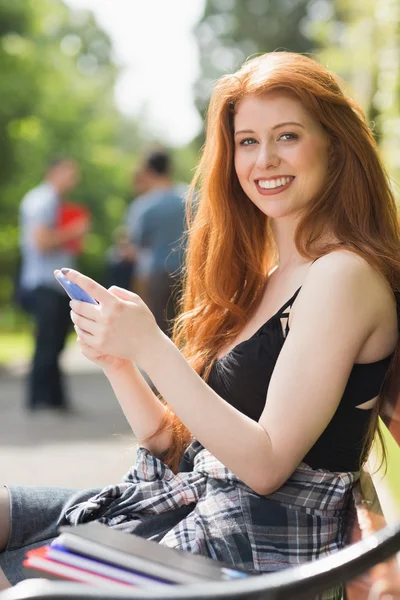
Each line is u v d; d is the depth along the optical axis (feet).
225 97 8.23
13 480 20.43
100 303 6.95
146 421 8.27
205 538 7.09
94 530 6.17
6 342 74.54
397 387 7.43
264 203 8.11
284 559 7.03
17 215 90.48
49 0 97.81
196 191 9.30
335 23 28.19
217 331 8.70
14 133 86.43
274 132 7.95
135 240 25.34
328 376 7.07
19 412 31.42
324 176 8.02
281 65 7.97
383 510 7.86
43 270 30.32
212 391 7.00
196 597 4.74
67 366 51.39
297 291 7.64
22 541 7.68
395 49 22.62
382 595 6.41
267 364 7.50
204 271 9.00
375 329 7.42
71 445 24.76
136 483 7.80
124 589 4.79
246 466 6.89
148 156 25.49
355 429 7.49
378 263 7.47
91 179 111.86
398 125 20.47
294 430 6.98
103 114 133.69
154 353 6.95
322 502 7.21
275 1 113.19
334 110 7.95
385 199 8.07
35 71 87.04
